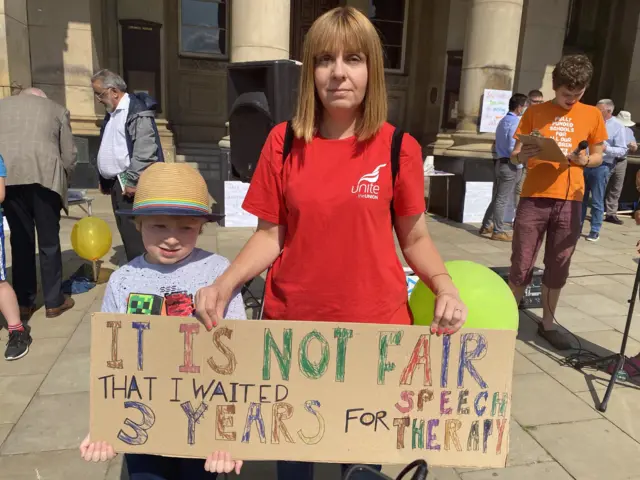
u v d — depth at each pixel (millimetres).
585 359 3574
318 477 2354
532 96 7105
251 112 3590
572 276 5500
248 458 1540
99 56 9102
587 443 2660
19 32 6277
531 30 9164
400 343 1499
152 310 1646
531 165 3545
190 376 1496
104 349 1477
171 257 1682
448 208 8336
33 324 3797
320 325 1482
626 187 10188
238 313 1643
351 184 1484
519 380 3268
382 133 1518
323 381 1515
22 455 2408
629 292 5031
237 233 6566
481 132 7895
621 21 11508
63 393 2924
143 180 1652
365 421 1536
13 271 3807
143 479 1607
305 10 11453
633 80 10422
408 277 3346
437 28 11156
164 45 10258
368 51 1435
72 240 4566
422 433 1547
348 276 1528
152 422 1513
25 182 3537
